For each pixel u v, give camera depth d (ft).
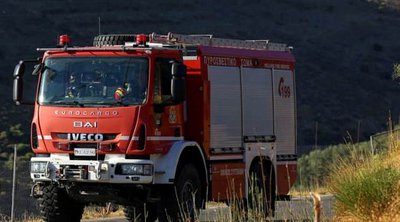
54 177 100.32
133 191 103.55
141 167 98.17
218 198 111.04
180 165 103.86
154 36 112.27
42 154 102.47
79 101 100.37
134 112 98.43
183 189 103.91
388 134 155.94
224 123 113.29
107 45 111.24
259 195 104.94
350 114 611.06
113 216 139.64
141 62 100.01
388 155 134.92
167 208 102.53
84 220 130.72
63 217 106.22
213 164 110.32
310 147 452.35
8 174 255.91
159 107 100.48
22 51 624.59
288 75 130.31
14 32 654.12
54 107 101.19
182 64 99.66
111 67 100.58
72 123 100.17
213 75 111.55
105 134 98.99
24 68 104.42
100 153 99.04
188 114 108.99
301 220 90.99
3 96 517.14
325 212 105.70
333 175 114.52
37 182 103.40
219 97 112.47
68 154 100.37
